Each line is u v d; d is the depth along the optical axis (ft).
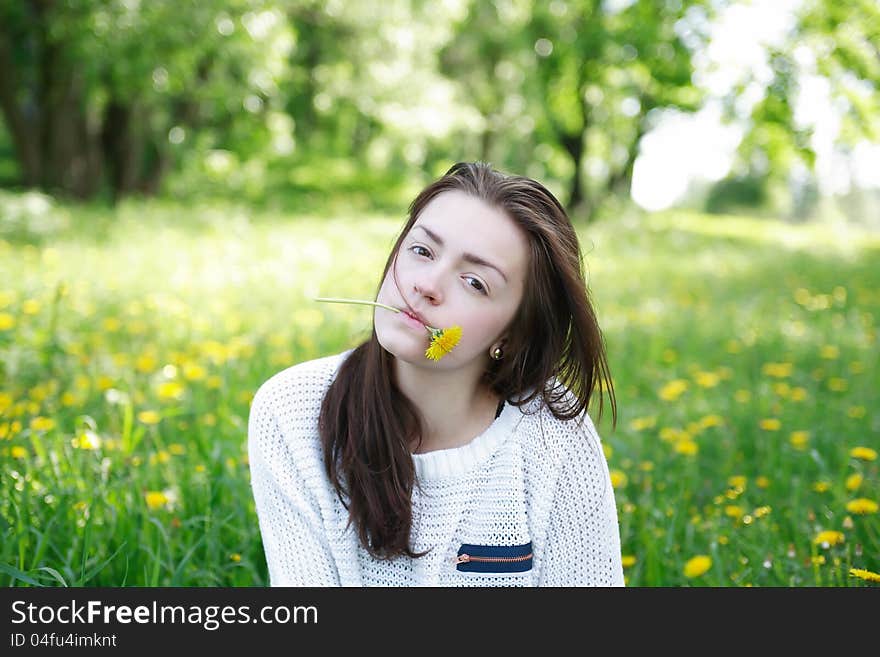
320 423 8.01
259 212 80.48
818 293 47.29
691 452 14.66
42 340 20.27
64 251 40.96
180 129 77.87
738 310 39.06
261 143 95.09
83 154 74.54
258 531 11.17
